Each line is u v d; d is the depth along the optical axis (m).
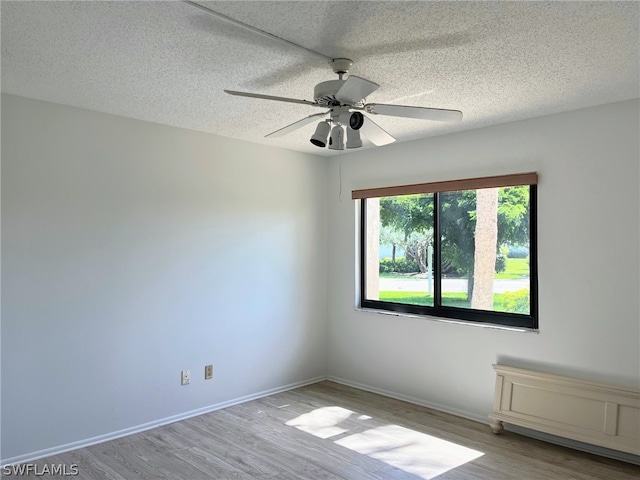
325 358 5.24
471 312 4.16
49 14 2.06
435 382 4.29
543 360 3.65
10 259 3.14
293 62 2.59
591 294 3.43
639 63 2.61
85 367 3.46
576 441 3.43
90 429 3.48
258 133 4.21
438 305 4.39
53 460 3.21
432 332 4.32
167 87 3.02
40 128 3.27
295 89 3.05
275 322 4.74
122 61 2.59
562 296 3.57
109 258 3.59
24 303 3.19
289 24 2.15
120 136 3.66
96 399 3.51
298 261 4.96
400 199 4.71
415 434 3.69
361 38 2.29
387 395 4.65
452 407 4.16
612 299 3.34
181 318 4.01
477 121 3.81
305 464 3.18
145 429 3.76
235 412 4.17
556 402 3.48
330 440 3.57
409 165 4.51
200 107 3.44
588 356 3.43
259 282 4.60
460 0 1.93
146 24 2.16
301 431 3.74
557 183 3.59
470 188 4.04
